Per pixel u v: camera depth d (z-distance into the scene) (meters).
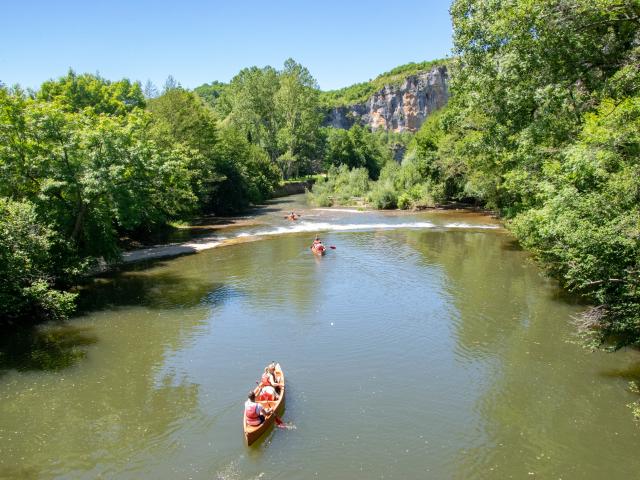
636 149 14.59
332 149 103.44
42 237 20.91
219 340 18.55
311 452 11.67
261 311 21.70
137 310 22.17
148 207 35.78
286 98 91.31
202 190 49.97
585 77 21.30
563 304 22.00
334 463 11.26
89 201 25.19
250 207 64.31
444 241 37.62
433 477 10.77
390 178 65.75
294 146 95.00
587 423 12.83
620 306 13.64
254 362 16.64
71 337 19.14
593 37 20.17
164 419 13.29
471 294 23.62
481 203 59.16
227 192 57.50
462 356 16.88
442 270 28.31
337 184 76.62
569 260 17.16
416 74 184.75
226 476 10.88
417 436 12.30
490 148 28.19
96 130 25.61
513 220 28.05
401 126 182.25
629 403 13.77
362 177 73.25
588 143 16.19
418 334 18.81
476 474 10.86
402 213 55.12
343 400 14.03
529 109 24.69
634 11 17.86
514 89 23.52
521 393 14.38
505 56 22.38
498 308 21.59
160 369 16.27
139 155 26.81
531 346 17.59
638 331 13.62
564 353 17.00
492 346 17.66
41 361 17.03
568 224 15.12
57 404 14.16
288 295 23.94
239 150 68.81
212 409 13.74
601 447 11.81
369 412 13.41
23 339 19.02
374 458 11.42
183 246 37.22
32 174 25.05
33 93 46.34
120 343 18.48
